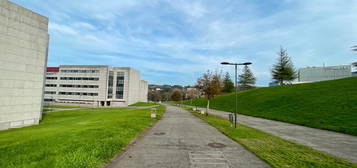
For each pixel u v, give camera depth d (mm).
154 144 7332
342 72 57594
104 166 4812
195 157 5836
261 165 5285
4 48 13164
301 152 6625
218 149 6836
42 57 16234
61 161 4508
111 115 20453
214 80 25031
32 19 15258
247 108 33875
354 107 17641
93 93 64188
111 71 66438
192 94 64125
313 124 15336
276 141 8383
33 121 15289
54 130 9641
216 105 50125
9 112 13422
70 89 65812
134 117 16172
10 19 13547
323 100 23281
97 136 7363
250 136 9344
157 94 148375
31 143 6152
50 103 63469
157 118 17547
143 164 5074
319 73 61438
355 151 7309
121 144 6781
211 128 11961
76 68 65938
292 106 25344
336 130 12656
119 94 67062
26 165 4234
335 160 5832
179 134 9602
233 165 5227
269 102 32312
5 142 6984
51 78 67500
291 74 55719
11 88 13617
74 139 6715
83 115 23797
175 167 4926
